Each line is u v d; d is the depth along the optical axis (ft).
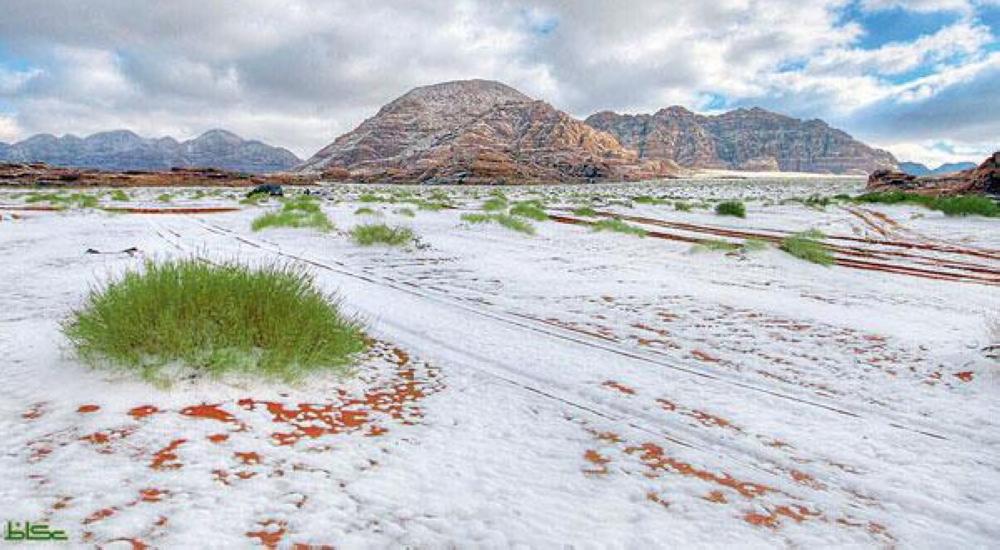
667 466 12.56
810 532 10.17
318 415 13.73
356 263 41.57
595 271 41.34
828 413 16.51
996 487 12.45
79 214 75.92
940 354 22.59
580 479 11.58
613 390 17.48
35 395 13.32
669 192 250.57
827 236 71.41
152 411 12.66
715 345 23.30
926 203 115.44
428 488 10.57
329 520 9.11
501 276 38.34
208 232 60.44
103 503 8.95
